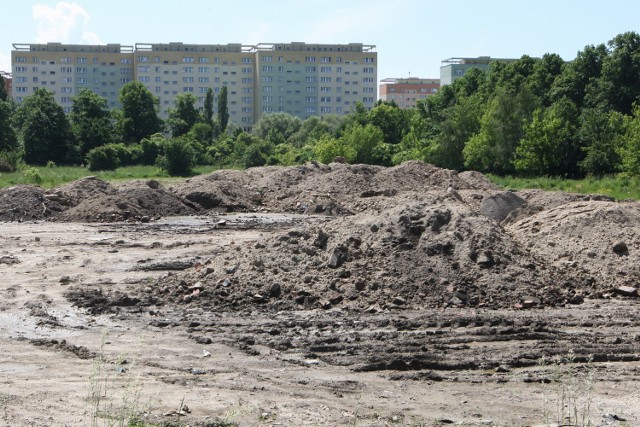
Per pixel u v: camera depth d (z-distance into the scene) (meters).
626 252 19.45
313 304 16.31
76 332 14.38
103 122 105.88
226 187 42.72
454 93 102.69
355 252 17.83
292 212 40.53
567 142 66.19
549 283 17.47
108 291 18.05
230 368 11.86
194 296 16.86
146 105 117.19
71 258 23.53
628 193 46.56
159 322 15.02
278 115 137.25
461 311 15.93
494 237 18.33
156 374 11.42
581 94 82.81
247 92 168.75
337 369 11.97
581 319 15.38
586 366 12.13
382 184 44.94
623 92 76.25
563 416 9.52
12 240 27.91
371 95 170.50
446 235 18.16
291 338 13.88
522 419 9.52
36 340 13.60
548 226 21.25
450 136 78.19
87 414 9.19
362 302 16.31
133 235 30.09
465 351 12.96
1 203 36.56
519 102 71.69
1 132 97.38
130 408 9.41
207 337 13.85
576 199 32.34
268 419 9.24
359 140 87.81
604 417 9.59
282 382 11.09
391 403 10.11
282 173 46.53
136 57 163.25
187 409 9.52
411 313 15.78
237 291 16.91
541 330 14.44
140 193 39.03
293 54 165.62
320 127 118.88
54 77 163.62
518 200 28.30
